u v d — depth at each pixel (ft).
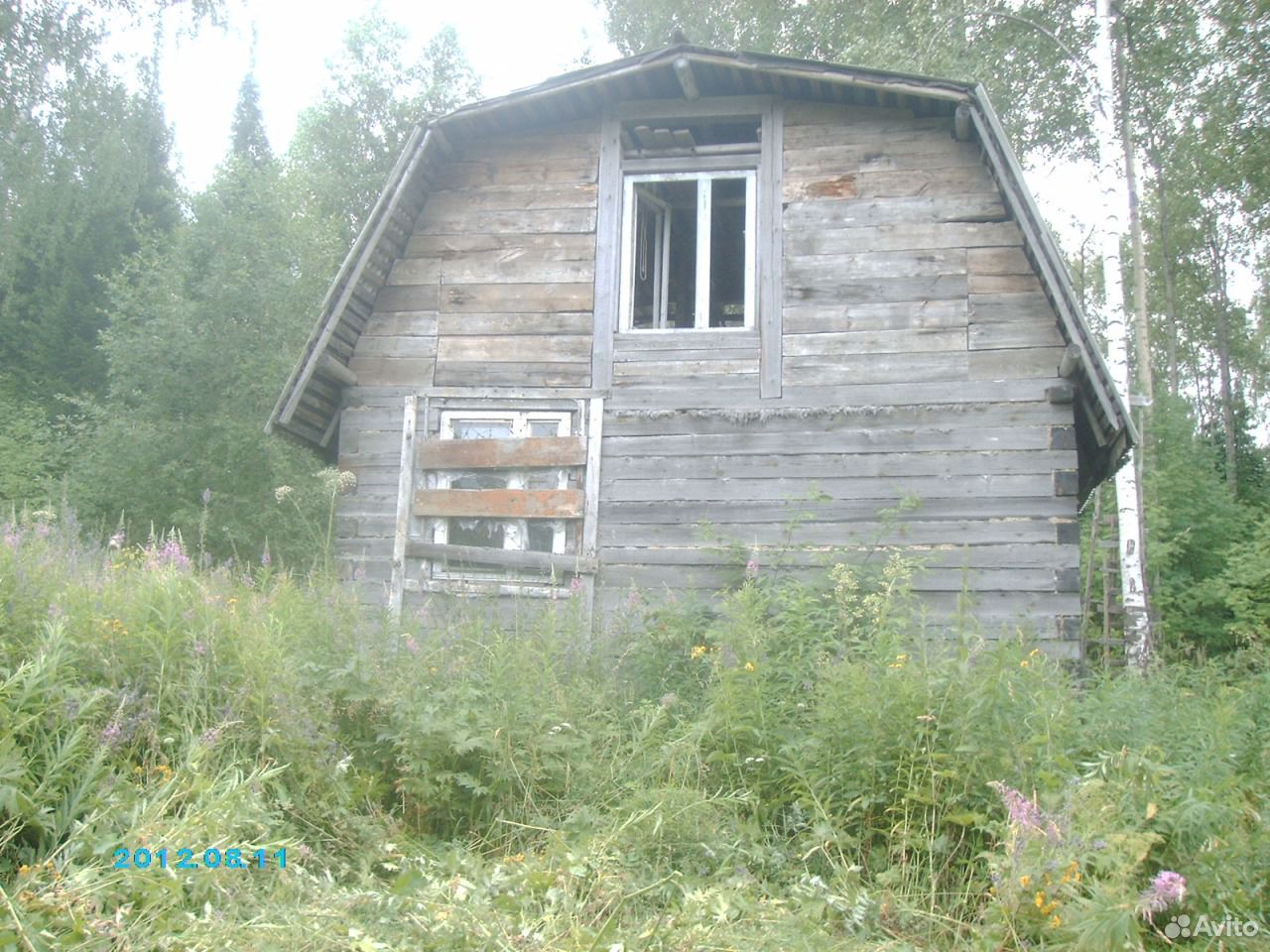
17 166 60.90
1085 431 34.27
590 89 35.01
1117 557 55.06
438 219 36.58
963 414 32.32
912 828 18.75
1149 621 46.65
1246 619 59.31
